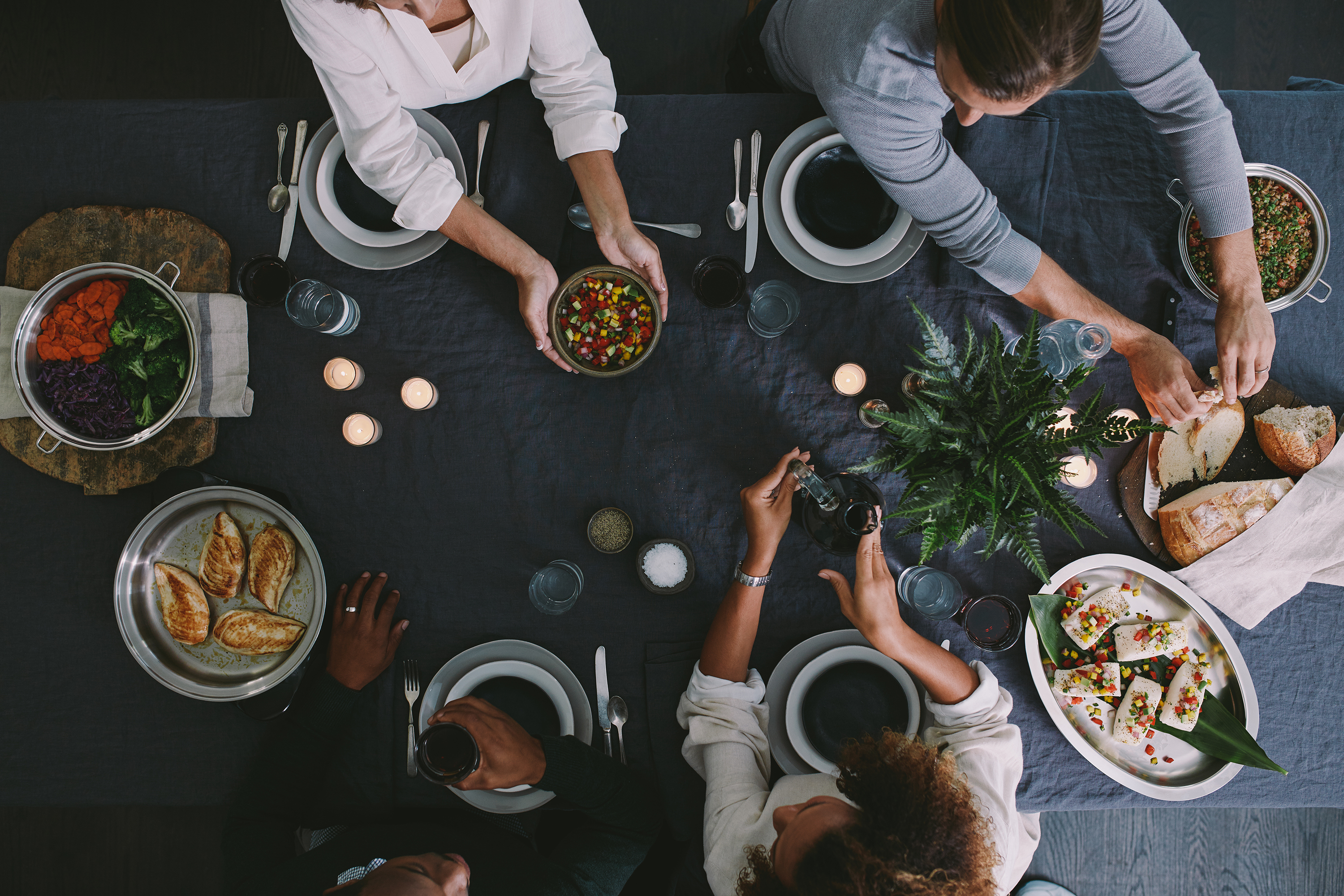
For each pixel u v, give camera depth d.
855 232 1.31
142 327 1.20
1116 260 1.35
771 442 1.34
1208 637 1.27
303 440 1.34
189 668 1.27
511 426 1.34
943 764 0.94
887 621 1.17
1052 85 0.91
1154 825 2.12
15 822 2.13
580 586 1.31
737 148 1.33
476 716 1.13
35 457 1.29
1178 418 1.25
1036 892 2.05
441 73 1.25
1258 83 2.33
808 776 1.15
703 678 1.22
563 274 1.36
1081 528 1.31
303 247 1.35
